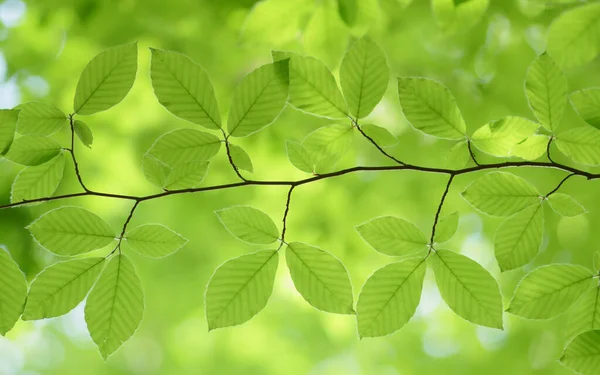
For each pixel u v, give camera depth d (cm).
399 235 164
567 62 160
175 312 530
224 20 365
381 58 158
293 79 160
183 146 161
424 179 436
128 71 157
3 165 420
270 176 436
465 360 515
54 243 163
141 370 589
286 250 161
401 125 438
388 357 544
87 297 162
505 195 167
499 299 161
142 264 492
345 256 446
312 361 561
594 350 160
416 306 162
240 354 556
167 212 466
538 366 477
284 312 521
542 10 368
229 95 421
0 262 160
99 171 451
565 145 166
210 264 491
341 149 170
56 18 396
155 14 385
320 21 237
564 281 165
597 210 428
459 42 405
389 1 353
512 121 162
